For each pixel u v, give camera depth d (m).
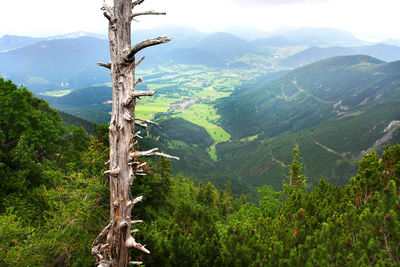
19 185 14.95
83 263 8.99
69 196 13.13
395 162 11.74
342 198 13.66
